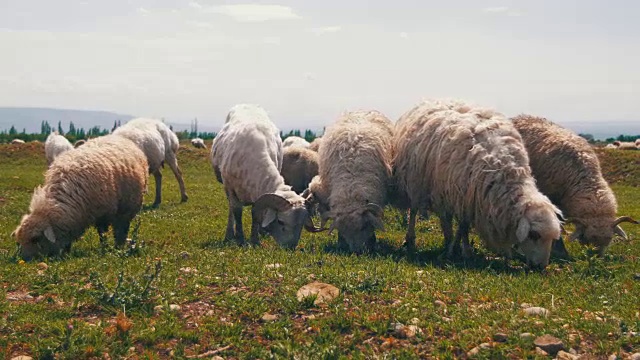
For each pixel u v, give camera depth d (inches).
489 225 408.2
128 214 454.6
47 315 263.7
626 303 294.7
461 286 314.5
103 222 443.2
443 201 439.5
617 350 226.7
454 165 419.5
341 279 310.5
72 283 310.8
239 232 510.9
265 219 457.4
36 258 401.7
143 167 471.8
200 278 315.9
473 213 417.7
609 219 457.1
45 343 233.0
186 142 1950.1
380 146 478.3
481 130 418.3
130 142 477.7
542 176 482.9
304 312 269.4
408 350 228.5
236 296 285.1
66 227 408.2
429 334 243.8
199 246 464.4
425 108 475.2
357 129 487.5
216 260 368.5
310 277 322.0
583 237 466.0
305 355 224.1
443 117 447.8
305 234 545.0
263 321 261.6
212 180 1224.8
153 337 241.4
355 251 444.1
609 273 377.4
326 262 369.7
